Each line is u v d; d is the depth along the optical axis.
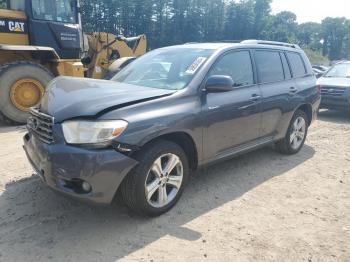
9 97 8.05
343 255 3.41
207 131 4.28
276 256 3.35
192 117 4.05
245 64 5.06
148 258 3.25
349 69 10.90
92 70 12.27
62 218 3.86
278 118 5.59
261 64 5.36
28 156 4.06
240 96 4.76
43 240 3.47
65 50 9.56
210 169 5.40
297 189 4.82
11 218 3.82
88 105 3.55
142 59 5.19
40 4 8.92
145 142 3.59
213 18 73.88
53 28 9.19
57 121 3.51
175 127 3.85
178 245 3.45
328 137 7.73
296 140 6.29
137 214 3.93
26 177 4.85
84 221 3.81
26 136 4.30
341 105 9.87
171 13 67.69
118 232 3.63
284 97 5.61
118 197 4.05
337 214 4.18
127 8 59.09
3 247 3.34
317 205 4.38
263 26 83.81
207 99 4.30
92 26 52.75
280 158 6.06
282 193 4.68
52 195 4.34
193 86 4.22
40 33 9.00
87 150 3.35
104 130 3.39
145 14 62.19
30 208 4.04
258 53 5.35
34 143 3.77
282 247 3.49
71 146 3.40
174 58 4.78
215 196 4.50
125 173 3.51
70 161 3.35
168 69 4.61
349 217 4.11
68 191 3.44
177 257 3.28
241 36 80.88
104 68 12.43
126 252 3.32
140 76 4.72
